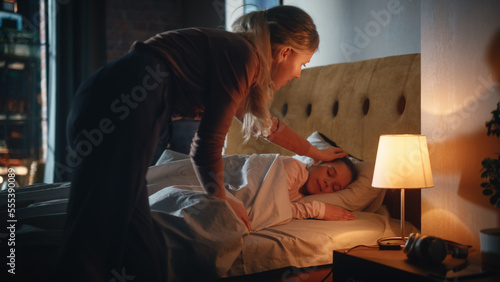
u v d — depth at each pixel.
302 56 1.48
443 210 1.64
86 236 1.12
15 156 3.91
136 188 1.19
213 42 1.28
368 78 2.33
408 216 2.05
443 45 1.64
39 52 3.96
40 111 3.99
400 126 2.10
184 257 1.44
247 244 1.56
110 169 1.15
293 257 1.61
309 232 1.71
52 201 1.73
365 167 2.10
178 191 1.67
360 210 2.08
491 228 1.40
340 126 2.43
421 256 1.36
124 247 1.23
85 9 4.01
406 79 2.13
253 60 1.29
